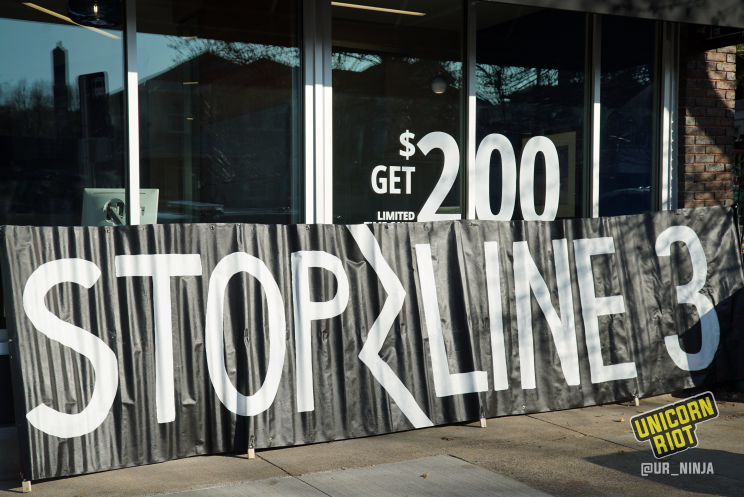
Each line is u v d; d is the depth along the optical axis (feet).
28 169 17.24
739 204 37.99
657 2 20.95
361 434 17.52
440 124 22.06
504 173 23.04
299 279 17.30
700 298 22.35
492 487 14.39
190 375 16.06
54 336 14.73
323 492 14.02
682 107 25.34
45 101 17.37
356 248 18.04
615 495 14.03
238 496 13.76
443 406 18.43
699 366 22.08
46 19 17.33
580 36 23.89
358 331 17.78
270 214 19.98
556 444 17.25
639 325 21.39
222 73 19.22
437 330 18.61
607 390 20.70
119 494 13.85
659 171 25.36
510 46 22.89
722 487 14.48
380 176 21.30
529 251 20.21
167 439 15.71
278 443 16.58
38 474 14.19
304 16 20.03
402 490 14.16
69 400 14.71
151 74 18.34
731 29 24.32
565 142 23.91
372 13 20.99
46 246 14.92
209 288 16.42
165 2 18.45
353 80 20.86
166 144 18.60
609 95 24.44
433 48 21.85
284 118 20.08
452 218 22.36
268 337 16.80
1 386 16.39
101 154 17.92
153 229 15.99
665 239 22.15
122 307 15.55
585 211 24.35
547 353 20.04
